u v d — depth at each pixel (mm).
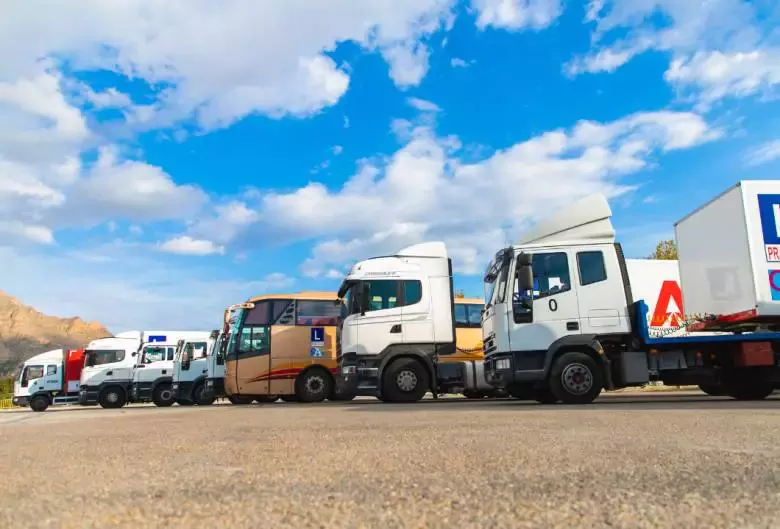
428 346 12992
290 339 17188
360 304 12977
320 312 17562
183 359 22828
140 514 1926
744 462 2773
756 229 9453
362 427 5367
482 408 8734
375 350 12844
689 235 11039
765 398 10359
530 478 2447
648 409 7117
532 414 6625
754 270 9312
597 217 9906
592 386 9312
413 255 13453
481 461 2973
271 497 2156
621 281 9664
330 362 17203
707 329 10359
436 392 13078
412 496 2115
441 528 1674
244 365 16984
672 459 2908
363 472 2709
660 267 14734
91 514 1938
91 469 3051
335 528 1694
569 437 4027
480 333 16219
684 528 1646
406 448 3621
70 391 27594
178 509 1988
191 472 2832
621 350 9664
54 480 2703
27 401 26922
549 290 9633
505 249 9992
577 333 9492
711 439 3746
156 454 3656
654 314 14477
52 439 5113
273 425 5980
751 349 9477
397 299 13078
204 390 22625
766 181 9641
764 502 1941
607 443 3629
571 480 2389
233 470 2869
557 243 9805
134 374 23859
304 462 3098
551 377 9375
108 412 13453
